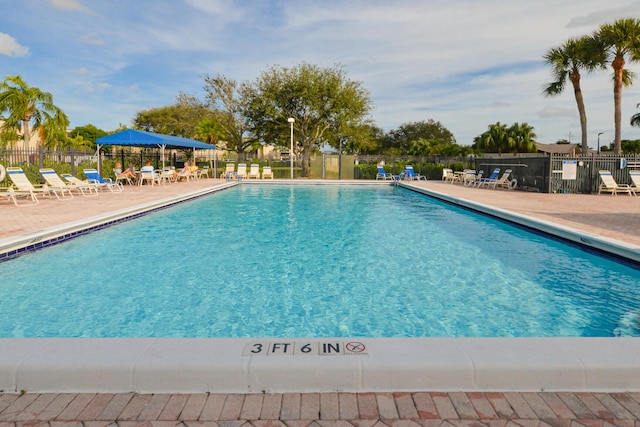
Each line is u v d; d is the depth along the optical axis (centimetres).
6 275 575
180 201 1413
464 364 240
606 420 213
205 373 239
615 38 2072
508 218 1008
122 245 767
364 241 818
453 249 749
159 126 4706
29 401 229
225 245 773
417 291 520
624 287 537
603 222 883
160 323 418
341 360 243
